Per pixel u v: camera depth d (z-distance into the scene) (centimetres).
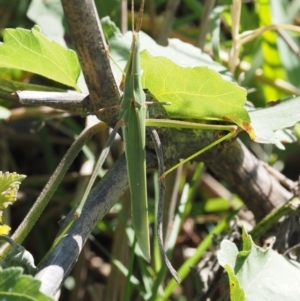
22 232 37
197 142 40
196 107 39
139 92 38
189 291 53
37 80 57
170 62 37
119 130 39
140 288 47
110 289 50
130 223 49
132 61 38
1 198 36
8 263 35
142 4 38
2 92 42
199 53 46
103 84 37
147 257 37
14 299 32
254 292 38
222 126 39
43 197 37
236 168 44
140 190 38
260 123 40
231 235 45
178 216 48
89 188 36
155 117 39
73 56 39
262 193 45
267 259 39
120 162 38
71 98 37
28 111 53
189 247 58
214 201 57
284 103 41
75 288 53
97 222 37
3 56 39
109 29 44
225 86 37
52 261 35
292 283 38
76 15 35
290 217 44
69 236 36
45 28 47
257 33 47
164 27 52
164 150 40
